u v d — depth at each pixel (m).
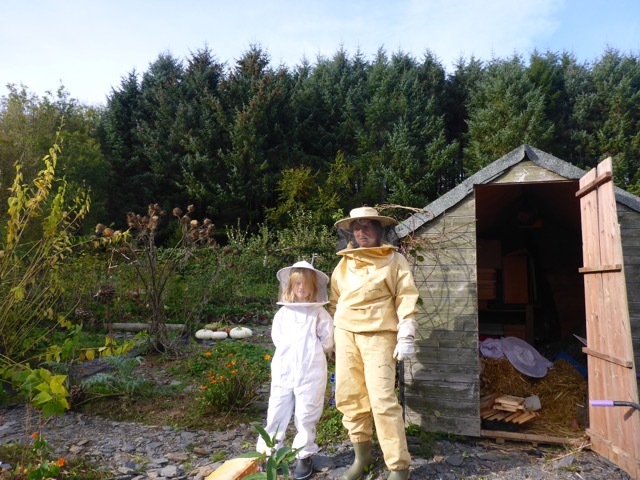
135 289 7.96
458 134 23.58
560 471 3.52
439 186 20.91
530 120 19.58
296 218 17.00
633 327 3.96
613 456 3.47
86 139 19.03
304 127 21.80
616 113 20.41
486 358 5.04
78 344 5.20
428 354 4.22
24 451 3.36
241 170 19.77
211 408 4.71
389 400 3.32
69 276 7.69
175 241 18.42
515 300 6.61
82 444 4.00
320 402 3.59
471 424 4.07
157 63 23.17
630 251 4.01
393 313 3.58
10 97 17.05
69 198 13.41
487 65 23.66
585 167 20.47
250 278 11.66
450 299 4.22
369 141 20.88
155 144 20.22
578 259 6.78
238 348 7.00
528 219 6.54
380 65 23.38
